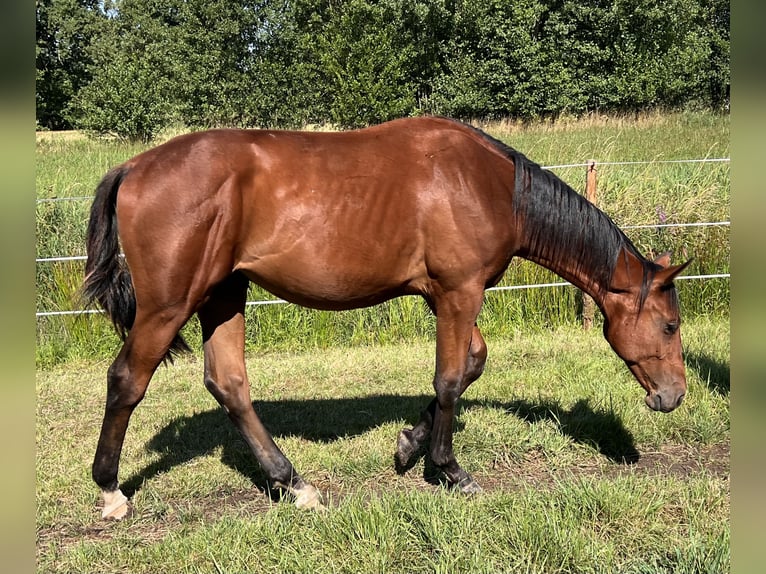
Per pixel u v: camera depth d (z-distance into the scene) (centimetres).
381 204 302
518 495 317
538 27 2588
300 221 298
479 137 333
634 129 1764
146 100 2025
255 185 299
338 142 312
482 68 2400
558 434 399
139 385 303
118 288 309
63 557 284
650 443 399
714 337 588
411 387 514
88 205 697
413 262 314
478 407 442
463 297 314
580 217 327
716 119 1914
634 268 328
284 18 2550
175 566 274
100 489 324
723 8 2509
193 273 293
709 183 741
